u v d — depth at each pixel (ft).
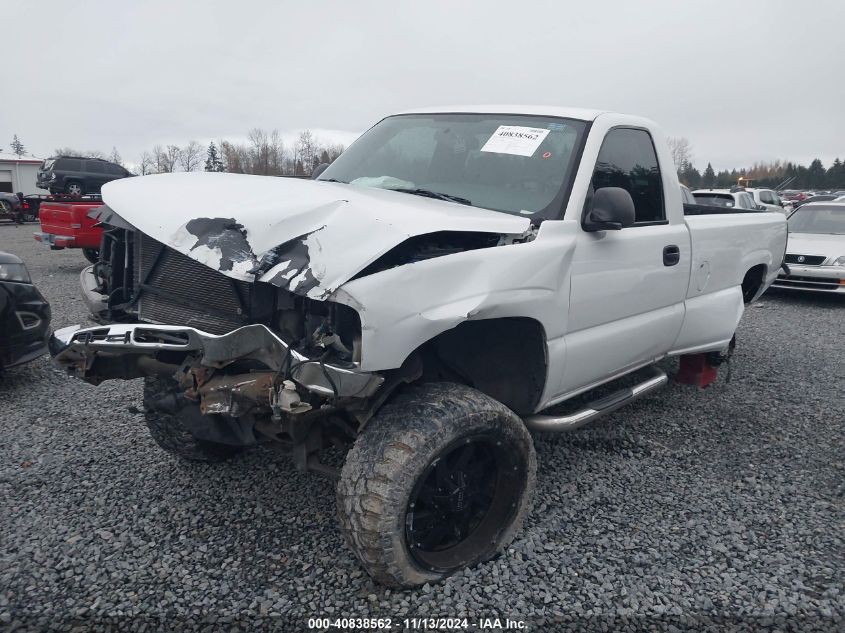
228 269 7.39
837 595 8.79
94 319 10.01
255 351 7.61
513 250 9.00
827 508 11.23
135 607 8.18
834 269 33.24
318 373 7.36
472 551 9.11
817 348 23.47
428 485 8.65
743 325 27.76
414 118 13.44
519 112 12.11
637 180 12.21
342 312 7.61
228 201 8.28
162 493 11.10
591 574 9.09
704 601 8.57
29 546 9.44
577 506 10.98
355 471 7.93
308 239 7.54
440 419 8.07
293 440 8.67
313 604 8.30
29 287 16.10
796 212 39.96
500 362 10.07
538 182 10.71
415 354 8.66
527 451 9.20
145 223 8.36
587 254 10.39
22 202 86.17
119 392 16.47
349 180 12.66
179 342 7.97
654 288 12.32
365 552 7.92
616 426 14.70
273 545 9.59
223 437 9.37
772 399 17.15
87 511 10.47
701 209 19.40
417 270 7.72
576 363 10.69
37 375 17.87
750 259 16.19
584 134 11.13
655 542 9.96
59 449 12.85
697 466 12.78
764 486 12.00
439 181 11.51
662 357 13.80
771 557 9.67
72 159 85.66
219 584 8.67
